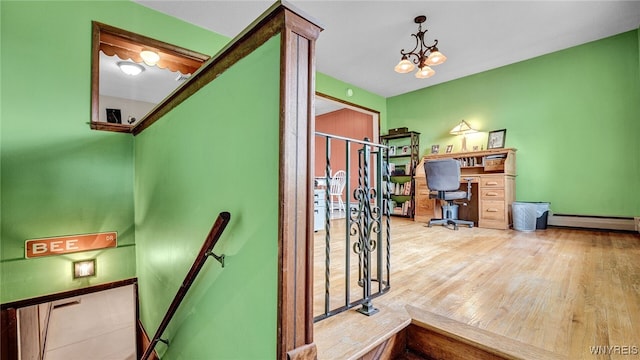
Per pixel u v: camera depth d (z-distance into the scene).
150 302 2.38
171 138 1.85
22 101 2.29
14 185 2.27
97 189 2.65
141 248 2.63
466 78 4.83
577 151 3.76
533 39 3.60
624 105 3.44
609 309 1.39
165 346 2.03
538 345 1.09
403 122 5.71
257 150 1.02
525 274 1.96
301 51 0.94
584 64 3.71
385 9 3.01
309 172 0.96
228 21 3.16
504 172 3.97
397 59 4.21
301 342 0.94
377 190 1.53
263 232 0.98
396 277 1.91
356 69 4.57
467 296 1.58
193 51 3.19
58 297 2.47
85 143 2.57
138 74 4.70
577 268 2.08
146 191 2.43
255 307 1.03
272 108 0.94
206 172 1.39
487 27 3.33
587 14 3.07
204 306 1.43
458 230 3.89
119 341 3.50
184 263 1.66
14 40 2.25
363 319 1.32
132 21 2.79
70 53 2.48
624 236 3.26
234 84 1.16
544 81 4.02
